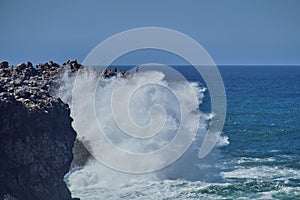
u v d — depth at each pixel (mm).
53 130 56781
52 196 55344
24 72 76125
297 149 110938
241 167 88438
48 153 55656
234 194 71125
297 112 192750
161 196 67438
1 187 52219
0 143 52844
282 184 76875
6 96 53812
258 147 112375
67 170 58312
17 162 53469
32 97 58312
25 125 54312
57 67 82000
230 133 134500
